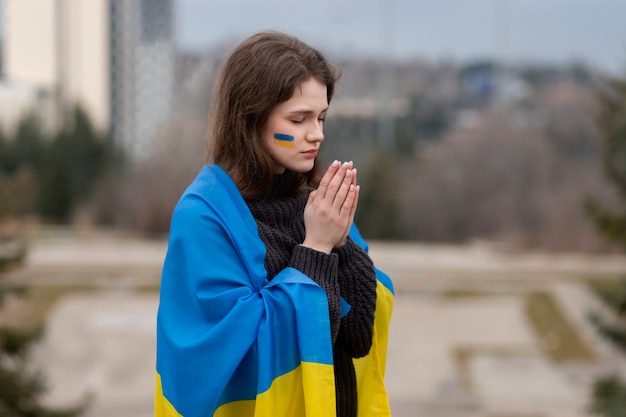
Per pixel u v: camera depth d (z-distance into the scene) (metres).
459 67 83.62
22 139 50.50
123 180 44.12
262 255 2.03
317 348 1.94
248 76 2.03
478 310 25.30
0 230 11.23
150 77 65.94
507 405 18.52
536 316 24.67
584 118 48.81
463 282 28.08
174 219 2.05
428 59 85.50
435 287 27.53
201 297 1.97
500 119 47.53
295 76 2.01
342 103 47.41
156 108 66.38
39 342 11.47
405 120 59.94
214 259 1.99
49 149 48.00
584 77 80.62
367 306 2.09
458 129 56.19
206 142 2.17
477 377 20.14
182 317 2.00
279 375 1.96
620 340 12.65
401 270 29.16
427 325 23.94
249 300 1.95
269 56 2.03
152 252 31.84
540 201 42.81
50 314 23.89
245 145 2.04
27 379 11.12
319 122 2.09
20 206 11.45
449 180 44.56
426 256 32.06
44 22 59.56
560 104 52.44
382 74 57.38
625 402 11.91
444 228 44.16
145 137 65.06
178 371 1.96
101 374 19.86
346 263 2.11
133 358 20.84
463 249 35.84
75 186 48.34
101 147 51.78
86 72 62.28
